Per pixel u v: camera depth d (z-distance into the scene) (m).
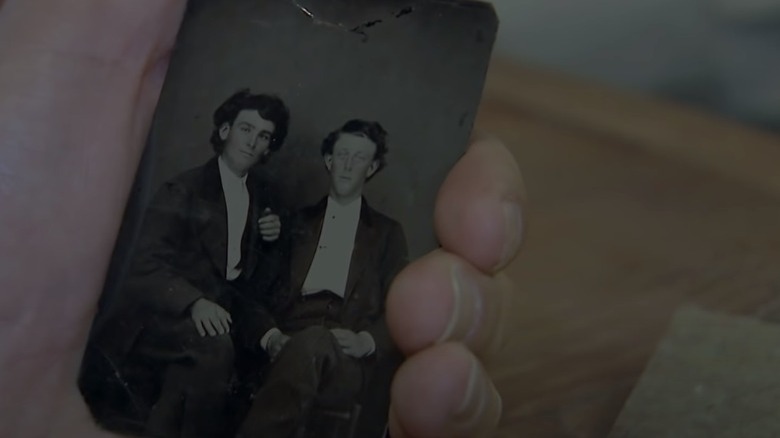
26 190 0.27
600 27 0.41
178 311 0.26
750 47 0.39
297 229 0.26
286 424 0.26
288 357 0.26
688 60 0.40
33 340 0.27
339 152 0.27
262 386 0.26
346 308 0.26
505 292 0.27
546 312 0.32
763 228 0.35
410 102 0.27
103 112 0.28
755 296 0.33
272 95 0.27
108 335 0.26
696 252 0.34
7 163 0.27
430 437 0.26
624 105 0.39
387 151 0.27
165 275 0.26
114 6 0.27
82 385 0.26
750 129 0.39
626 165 0.37
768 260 0.34
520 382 0.30
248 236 0.26
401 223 0.26
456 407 0.26
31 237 0.27
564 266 0.34
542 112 0.39
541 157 0.37
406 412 0.26
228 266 0.26
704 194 0.36
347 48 0.27
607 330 0.32
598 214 0.35
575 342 0.31
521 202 0.27
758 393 0.29
